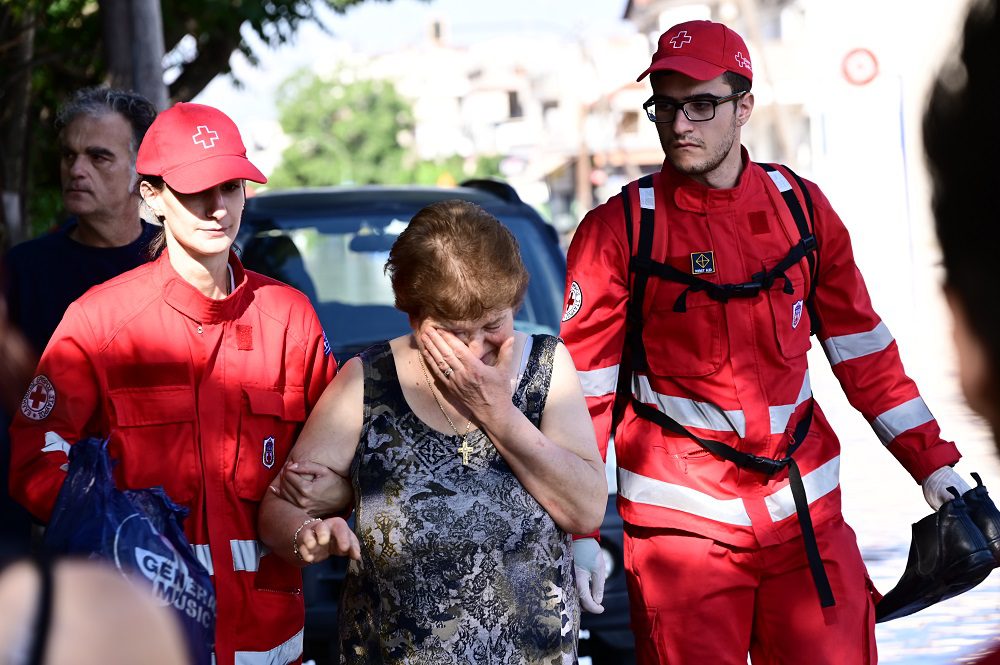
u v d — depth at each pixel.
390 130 66.75
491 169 63.59
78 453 2.50
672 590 3.29
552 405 2.73
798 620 3.28
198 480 2.79
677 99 3.28
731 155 3.35
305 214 5.89
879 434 3.45
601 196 46.16
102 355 2.77
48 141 12.42
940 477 3.33
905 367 3.66
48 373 2.75
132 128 3.59
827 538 3.29
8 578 0.82
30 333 3.52
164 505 2.54
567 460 2.64
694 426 3.31
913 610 3.44
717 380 3.28
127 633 0.81
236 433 2.83
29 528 3.37
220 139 2.79
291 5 11.40
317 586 4.33
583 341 3.32
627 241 3.31
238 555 2.81
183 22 11.05
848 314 3.40
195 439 2.80
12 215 10.02
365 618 2.67
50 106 12.20
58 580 0.82
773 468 3.27
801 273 3.33
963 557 3.16
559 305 5.54
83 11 10.94
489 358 2.74
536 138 68.19
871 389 3.41
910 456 3.38
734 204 3.30
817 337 3.49
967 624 4.40
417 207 5.96
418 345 2.69
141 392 2.77
